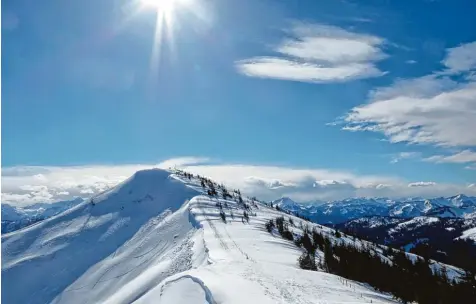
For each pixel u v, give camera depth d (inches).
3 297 5413.4
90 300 4562.0
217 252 2524.6
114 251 6156.5
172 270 2834.6
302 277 1707.7
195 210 5851.4
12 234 7608.3
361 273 2605.8
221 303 1072.2
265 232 4254.4
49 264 6156.5
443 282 3021.7
